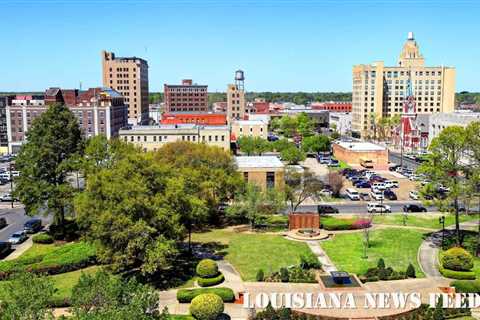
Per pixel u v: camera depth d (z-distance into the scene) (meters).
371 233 76.94
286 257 65.69
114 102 187.00
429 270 60.25
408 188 118.56
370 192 113.75
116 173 59.62
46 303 39.44
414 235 75.56
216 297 46.81
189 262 64.00
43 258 64.94
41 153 76.56
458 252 58.44
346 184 125.88
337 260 64.19
